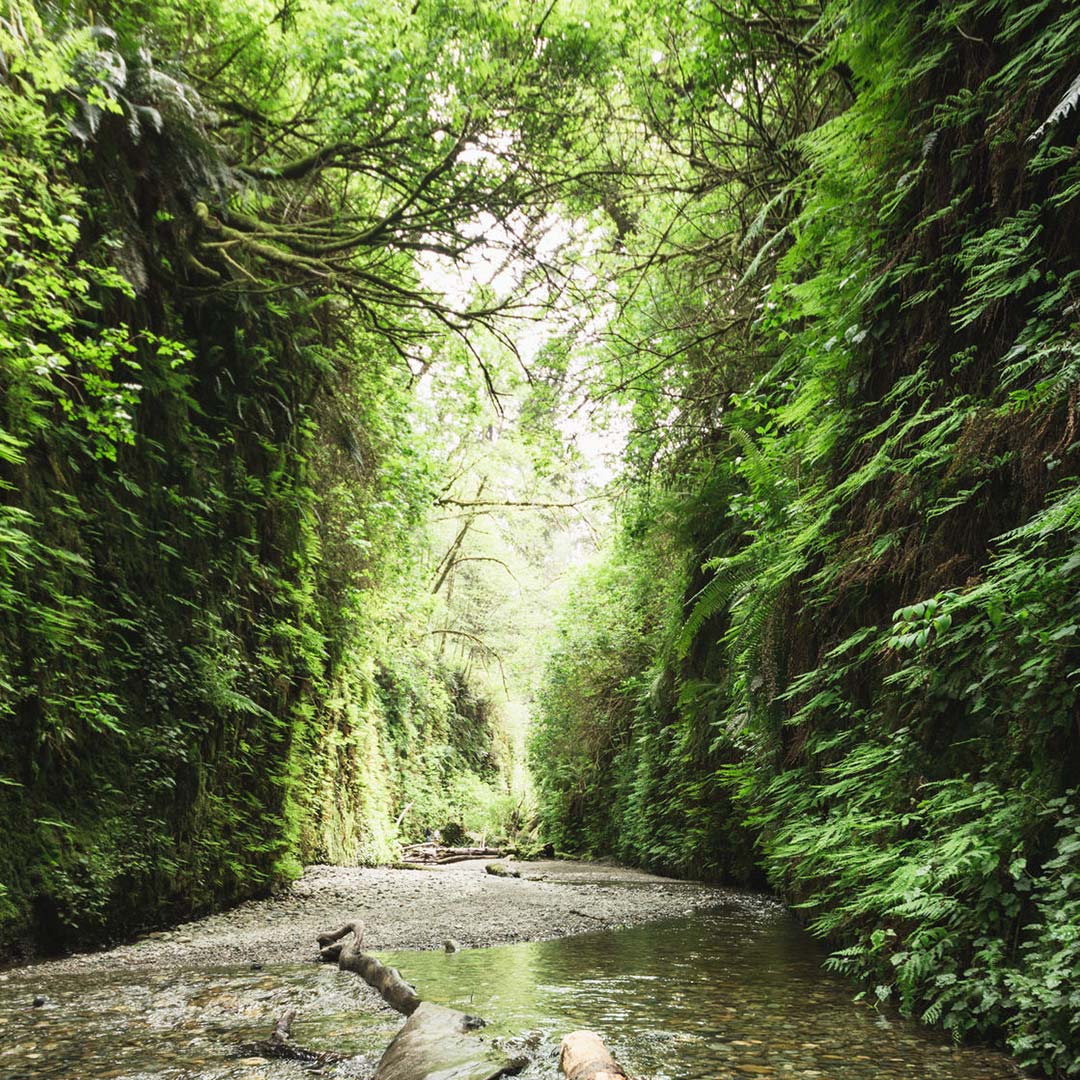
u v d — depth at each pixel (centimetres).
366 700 1574
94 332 734
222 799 851
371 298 1023
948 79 477
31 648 602
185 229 875
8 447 576
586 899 952
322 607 1230
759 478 702
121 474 737
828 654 549
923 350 477
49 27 661
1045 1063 295
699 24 809
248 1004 430
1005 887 350
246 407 993
